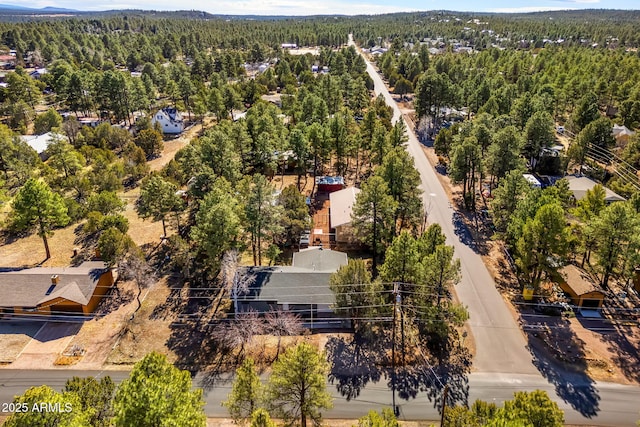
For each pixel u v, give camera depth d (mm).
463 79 125250
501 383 32188
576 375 32781
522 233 42562
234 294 38344
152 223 57031
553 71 118688
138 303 40875
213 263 43250
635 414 29562
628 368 33312
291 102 103312
